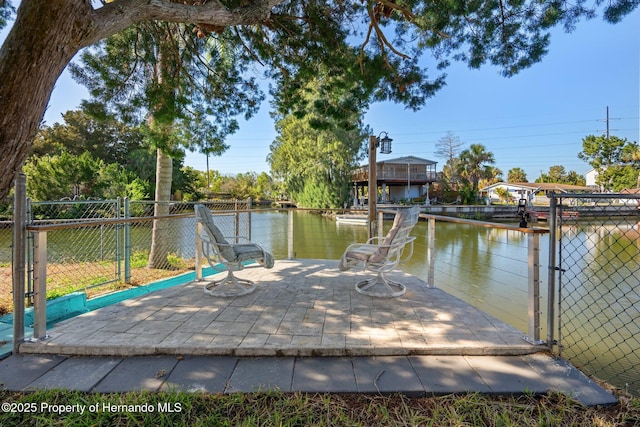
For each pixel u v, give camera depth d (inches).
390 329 95.7
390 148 216.2
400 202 1199.6
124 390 68.3
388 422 59.4
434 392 67.6
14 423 58.4
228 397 65.9
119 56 179.5
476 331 94.3
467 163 1392.7
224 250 129.8
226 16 106.9
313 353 82.7
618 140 1277.1
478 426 58.3
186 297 126.9
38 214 316.8
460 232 612.4
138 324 98.9
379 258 129.9
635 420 59.7
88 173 642.2
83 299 126.9
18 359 81.3
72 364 79.0
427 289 138.3
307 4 166.6
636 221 101.5
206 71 209.6
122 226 192.4
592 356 154.8
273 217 714.2
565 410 62.2
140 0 82.0
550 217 85.2
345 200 992.9
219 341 86.8
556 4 153.7
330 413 61.9
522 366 77.9
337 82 190.9
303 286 143.2
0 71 60.4
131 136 1047.6
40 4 60.5
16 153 64.3
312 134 1022.4
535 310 86.5
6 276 188.2
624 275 285.1
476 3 154.5
